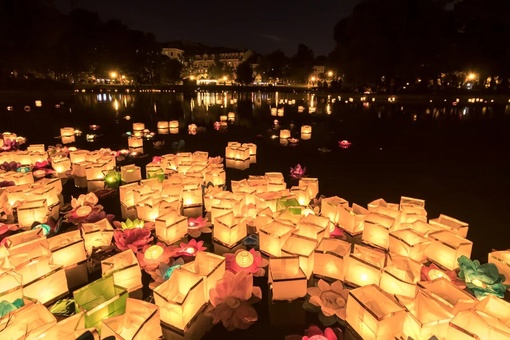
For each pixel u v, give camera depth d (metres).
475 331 2.24
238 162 8.13
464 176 7.16
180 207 4.99
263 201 4.57
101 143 10.73
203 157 7.13
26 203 4.50
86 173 6.39
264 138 11.54
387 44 32.12
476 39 31.75
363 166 7.92
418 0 31.23
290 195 4.80
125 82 64.25
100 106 23.02
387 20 32.06
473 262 3.25
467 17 32.47
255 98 33.41
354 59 34.97
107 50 49.59
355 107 23.69
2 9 27.70
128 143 10.01
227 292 2.86
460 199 5.79
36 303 2.36
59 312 2.84
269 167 7.74
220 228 3.95
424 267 3.30
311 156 8.89
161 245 3.73
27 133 12.33
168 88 51.56
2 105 22.14
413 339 2.38
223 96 36.06
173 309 2.61
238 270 3.30
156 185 5.19
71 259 3.55
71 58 40.50
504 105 24.75
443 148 10.04
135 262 3.16
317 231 3.62
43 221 4.45
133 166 6.29
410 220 4.24
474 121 16.19
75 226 4.56
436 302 2.45
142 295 3.13
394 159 8.64
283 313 2.91
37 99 26.94
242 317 2.78
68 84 36.06
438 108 22.86
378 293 2.61
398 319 2.43
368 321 2.48
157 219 3.93
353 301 2.60
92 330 2.20
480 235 4.45
